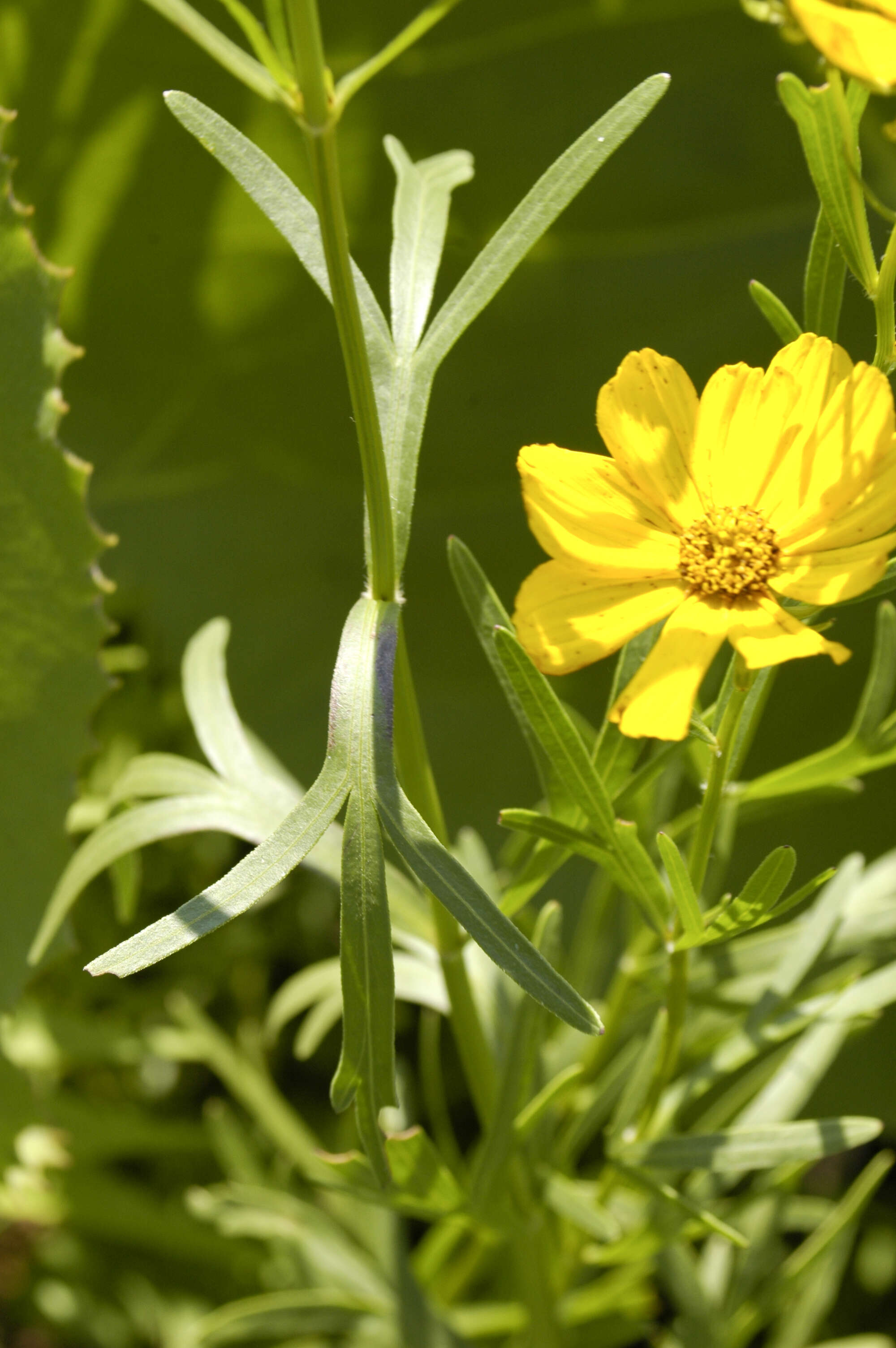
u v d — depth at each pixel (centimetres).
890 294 65
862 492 63
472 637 125
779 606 64
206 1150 109
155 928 63
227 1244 107
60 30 110
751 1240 84
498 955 64
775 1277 85
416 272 68
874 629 112
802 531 63
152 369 125
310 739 123
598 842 67
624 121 67
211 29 65
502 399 124
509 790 121
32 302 74
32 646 77
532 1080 72
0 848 80
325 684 125
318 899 119
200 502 127
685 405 64
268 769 76
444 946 70
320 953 119
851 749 71
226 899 64
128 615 124
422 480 126
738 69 115
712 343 121
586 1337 87
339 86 65
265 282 121
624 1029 78
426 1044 80
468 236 117
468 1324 87
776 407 64
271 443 127
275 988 120
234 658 125
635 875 68
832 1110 101
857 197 64
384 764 65
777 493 64
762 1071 78
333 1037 120
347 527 127
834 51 61
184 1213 107
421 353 67
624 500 64
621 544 64
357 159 115
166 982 113
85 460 126
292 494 127
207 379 125
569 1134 75
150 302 121
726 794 72
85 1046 99
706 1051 77
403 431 67
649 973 75
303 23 64
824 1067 76
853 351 107
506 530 125
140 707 113
